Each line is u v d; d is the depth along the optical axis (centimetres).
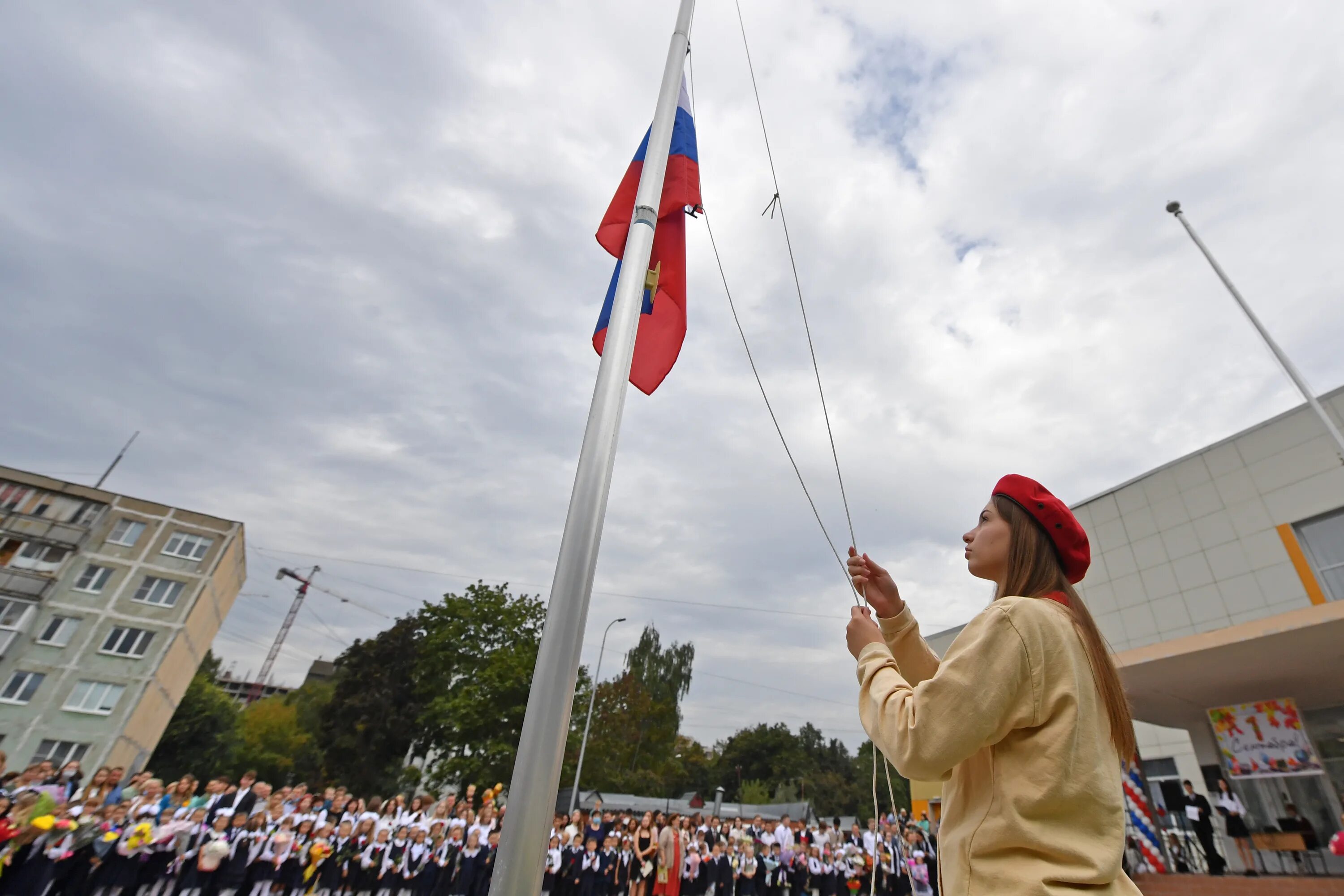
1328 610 903
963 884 110
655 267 390
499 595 3591
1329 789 1152
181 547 3428
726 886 1533
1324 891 915
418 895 1227
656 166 356
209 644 3916
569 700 207
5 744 2795
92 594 3166
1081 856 102
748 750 6850
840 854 1664
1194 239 1454
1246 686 1187
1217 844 1334
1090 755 110
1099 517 1825
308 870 1111
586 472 248
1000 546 154
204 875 991
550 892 1360
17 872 819
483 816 1365
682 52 423
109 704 3009
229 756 4756
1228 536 1549
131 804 975
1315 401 1264
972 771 122
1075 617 132
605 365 280
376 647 3766
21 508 3195
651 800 4088
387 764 3628
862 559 192
